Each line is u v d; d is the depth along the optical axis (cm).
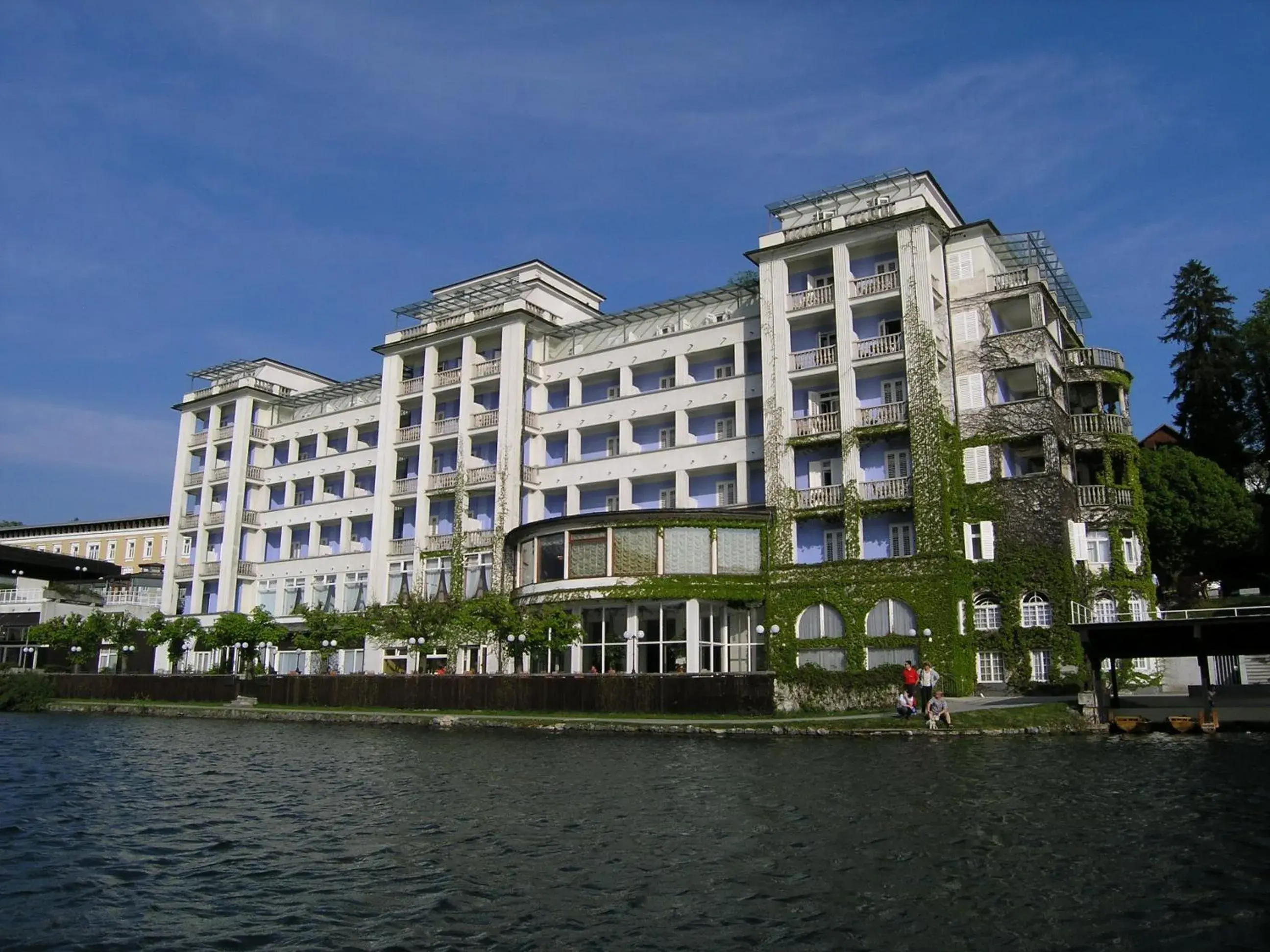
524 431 6712
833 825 1942
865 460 5341
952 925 1314
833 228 5553
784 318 5625
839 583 5150
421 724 4653
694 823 1994
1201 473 5853
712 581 5269
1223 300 6838
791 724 3806
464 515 6744
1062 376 5694
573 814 2119
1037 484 5159
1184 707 3997
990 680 5053
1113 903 1390
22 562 9081
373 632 5800
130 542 11775
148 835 1975
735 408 6022
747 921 1346
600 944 1264
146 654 8300
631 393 6462
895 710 4253
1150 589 5419
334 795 2455
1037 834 1808
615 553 5372
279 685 5750
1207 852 1653
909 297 5234
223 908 1447
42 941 1298
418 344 7262
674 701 4447
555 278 7694
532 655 5328
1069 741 3316
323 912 1419
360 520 7725
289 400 8581
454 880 1584
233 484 8312
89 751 3581
